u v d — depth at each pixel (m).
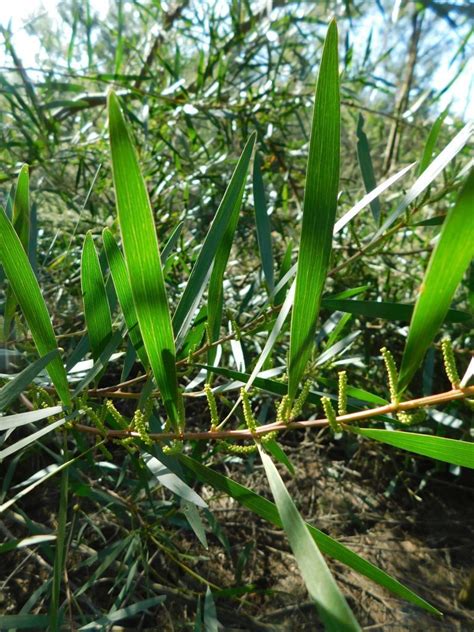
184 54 0.75
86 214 0.64
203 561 0.48
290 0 0.67
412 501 0.60
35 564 0.45
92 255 0.20
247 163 0.21
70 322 0.50
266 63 0.68
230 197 0.21
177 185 0.60
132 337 0.21
